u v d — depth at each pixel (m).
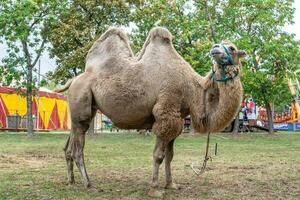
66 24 26.44
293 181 9.53
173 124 7.72
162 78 7.83
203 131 7.88
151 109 7.96
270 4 28.48
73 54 26.20
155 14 27.91
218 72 7.41
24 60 25.34
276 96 30.72
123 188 8.52
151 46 8.22
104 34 8.83
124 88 8.04
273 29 28.80
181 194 7.96
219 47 7.32
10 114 32.59
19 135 26.52
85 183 8.51
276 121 39.53
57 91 9.19
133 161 12.99
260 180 9.62
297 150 17.34
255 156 14.77
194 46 26.86
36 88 25.92
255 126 34.91
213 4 28.69
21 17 23.78
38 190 8.27
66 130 37.62
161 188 8.39
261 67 28.64
